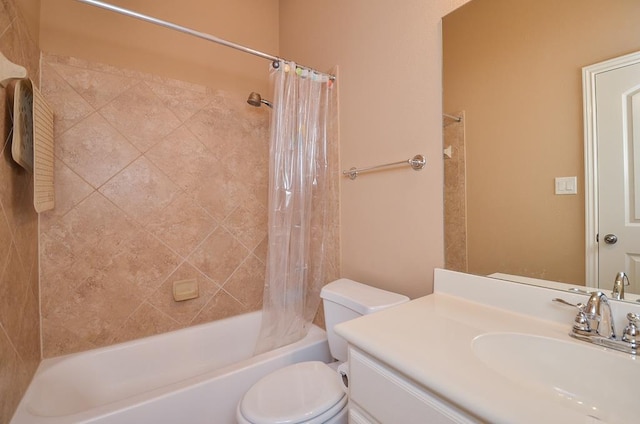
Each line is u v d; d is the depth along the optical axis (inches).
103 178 60.4
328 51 68.0
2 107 37.5
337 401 40.3
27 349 46.9
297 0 79.0
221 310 75.0
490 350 28.8
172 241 68.1
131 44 63.9
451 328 31.1
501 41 38.0
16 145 37.7
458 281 41.9
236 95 77.9
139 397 43.5
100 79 60.2
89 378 56.1
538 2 34.7
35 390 46.4
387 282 54.6
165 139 67.2
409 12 49.2
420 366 23.4
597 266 30.5
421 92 47.5
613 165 29.3
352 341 29.7
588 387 25.6
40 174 44.3
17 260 42.6
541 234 34.8
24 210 46.0
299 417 37.0
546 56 34.0
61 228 56.5
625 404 23.7
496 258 38.9
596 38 30.3
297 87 63.1
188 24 71.2
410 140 49.4
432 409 22.7
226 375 49.4
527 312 34.8
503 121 37.9
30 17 50.2
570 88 32.2
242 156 78.2
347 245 63.7
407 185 50.3
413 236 49.4
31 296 49.6
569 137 32.3
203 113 72.5
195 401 46.4
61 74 56.5
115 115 61.6
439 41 44.9
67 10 57.7
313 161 65.7
